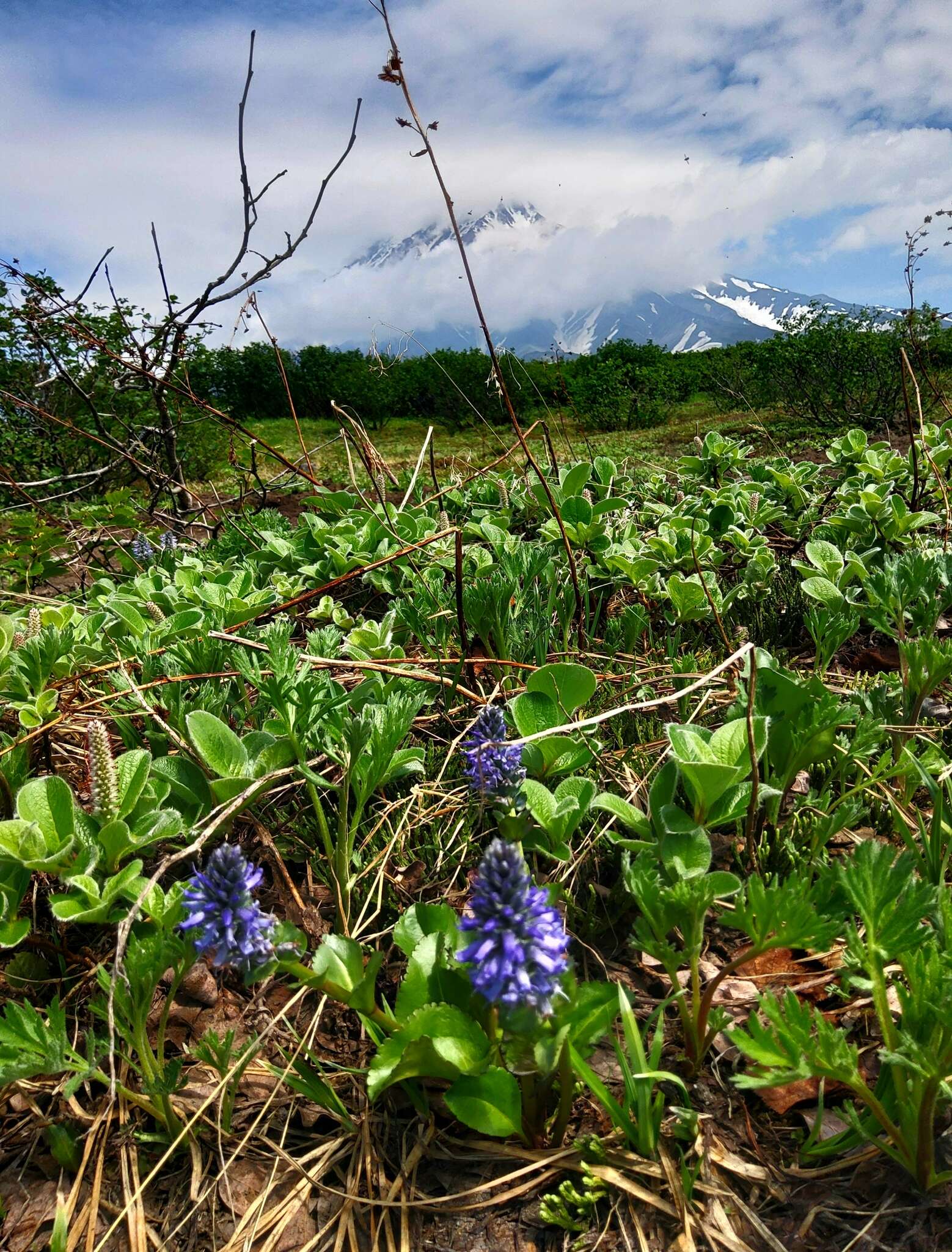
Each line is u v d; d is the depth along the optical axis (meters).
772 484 1.00
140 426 1.38
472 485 1.04
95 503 1.20
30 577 0.99
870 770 0.43
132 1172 0.29
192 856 0.41
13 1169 0.30
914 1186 0.26
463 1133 0.29
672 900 0.29
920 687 0.46
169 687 0.50
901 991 0.26
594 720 0.38
